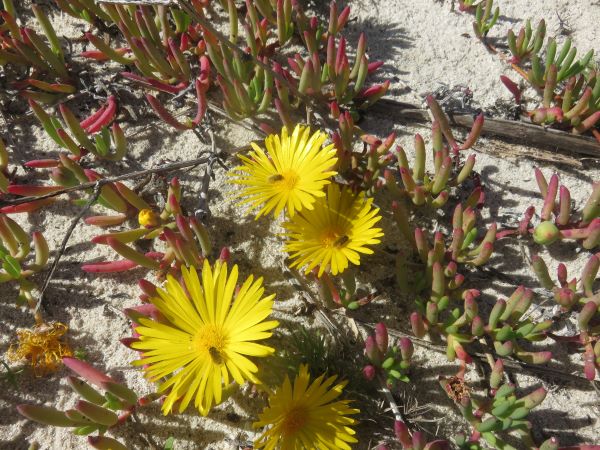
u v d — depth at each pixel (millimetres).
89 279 254
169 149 280
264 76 276
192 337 201
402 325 245
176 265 244
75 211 267
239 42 299
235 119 274
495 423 201
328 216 221
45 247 241
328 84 281
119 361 242
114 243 222
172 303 202
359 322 244
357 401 223
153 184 264
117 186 240
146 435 229
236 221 265
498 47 299
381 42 302
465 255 237
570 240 256
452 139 262
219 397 189
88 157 275
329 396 202
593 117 258
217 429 230
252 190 221
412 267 251
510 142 278
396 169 271
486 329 222
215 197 269
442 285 221
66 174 241
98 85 285
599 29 302
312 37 265
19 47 272
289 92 280
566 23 304
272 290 252
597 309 225
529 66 294
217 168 275
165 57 287
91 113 288
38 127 283
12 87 283
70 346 243
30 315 247
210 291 202
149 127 284
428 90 288
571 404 233
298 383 198
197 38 290
